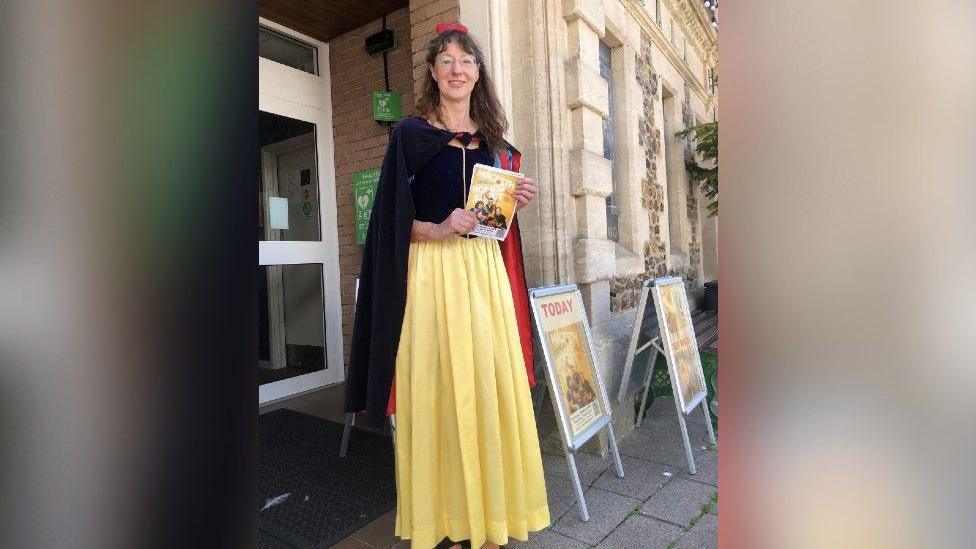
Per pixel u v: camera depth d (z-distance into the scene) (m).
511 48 2.71
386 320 1.67
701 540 1.91
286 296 4.18
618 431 2.96
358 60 3.74
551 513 2.13
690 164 6.02
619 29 3.65
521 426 1.77
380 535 1.98
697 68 6.61
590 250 2.79
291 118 3.70
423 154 1.65
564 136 2.76
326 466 2.60
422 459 1.64
